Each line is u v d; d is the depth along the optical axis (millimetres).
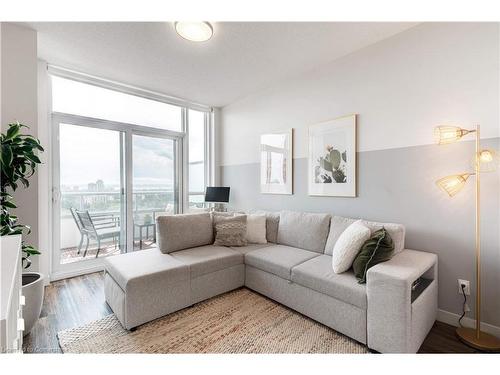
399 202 2387
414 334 1632
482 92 1936
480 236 1948
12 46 2205
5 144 1868
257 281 2576
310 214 2875
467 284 1999
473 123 1978
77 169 3223
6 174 1901
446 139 1950
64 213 3111
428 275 2057
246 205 4098
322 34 2363
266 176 3729
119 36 2365
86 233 3293
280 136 3508
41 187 2842
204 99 4152
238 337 1878
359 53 2648
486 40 1916
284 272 2275
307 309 2105
